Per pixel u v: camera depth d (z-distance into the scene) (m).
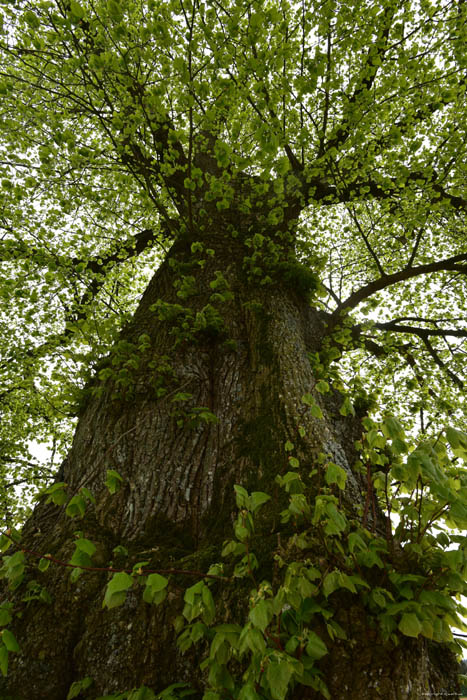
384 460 1.67
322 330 5.02
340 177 5.33
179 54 4.14
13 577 1.48
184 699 1.48
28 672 1.67
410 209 5.92
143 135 4.14
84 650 1.73
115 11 2.99
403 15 4.77
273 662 1.14
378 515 2.39
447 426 1.47
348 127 5.41
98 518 2.29
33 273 4.39
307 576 1.35
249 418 2.74
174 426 2.82
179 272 4.26
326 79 5.02
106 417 2.96
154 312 3.91
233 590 1.66
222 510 2.28
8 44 4.16
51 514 2.60
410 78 5.13
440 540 1.46
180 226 4.86
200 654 1.62
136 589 1.87
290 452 2.27
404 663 1.34
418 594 1.32
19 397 8.54
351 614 1.41
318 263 5.15
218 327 3.47
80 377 3.39
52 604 1.86
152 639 1.69
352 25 4.69
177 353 3.35
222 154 3.05
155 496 2.42
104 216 5.34
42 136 4.38
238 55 3.74
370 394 3.88
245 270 4.33
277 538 1.76
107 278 7.65
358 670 1.32
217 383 3.19
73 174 4.47
